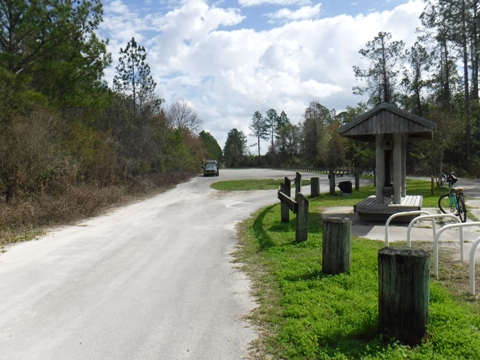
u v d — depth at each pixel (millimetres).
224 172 61094
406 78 42250
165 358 3803
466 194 18250
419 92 43312
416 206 10594
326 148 58750
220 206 16219
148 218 13219
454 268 6141
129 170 22766
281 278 5906
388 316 3758
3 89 15156
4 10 17234
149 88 32562
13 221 11266
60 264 7371
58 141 16406
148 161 26812
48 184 14641
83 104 20266
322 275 5895
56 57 19047
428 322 3770
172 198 20531
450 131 23641
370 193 19562
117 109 26484
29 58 18359
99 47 20250
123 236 10047
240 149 118188
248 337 4164
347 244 5953
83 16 18891
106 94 22141
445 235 8938
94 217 13641
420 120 10578
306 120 75500
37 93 17078
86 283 6195
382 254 3797
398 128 10797
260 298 5266
